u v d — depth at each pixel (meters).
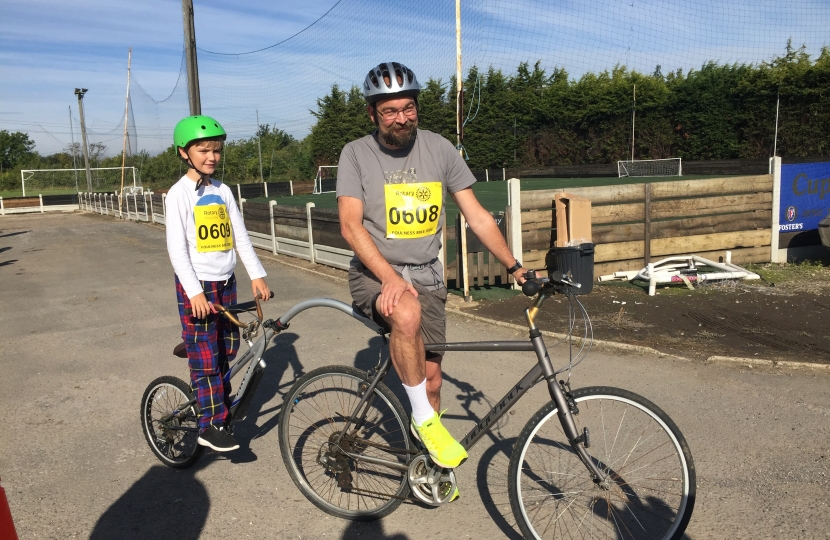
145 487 3.34
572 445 2.48
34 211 34.56
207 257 3.29
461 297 7.33
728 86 30.33
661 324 6.00
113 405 4.50
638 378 4.58
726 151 30.59
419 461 2.72
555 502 2.66
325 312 7.00
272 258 11.36
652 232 8.16
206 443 3.27
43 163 60.31
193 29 11.97
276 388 4.74
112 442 3.90
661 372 4.70
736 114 29.88
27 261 12.64
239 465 3.56
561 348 5.37
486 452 3.56
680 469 2.45
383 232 2.79
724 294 7.09
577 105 35.81
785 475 3.19
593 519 2.71
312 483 3.19
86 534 2.90
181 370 5.22
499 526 2.88
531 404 4.19
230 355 3.52
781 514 2.86
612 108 34.38
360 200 2.73
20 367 5.42
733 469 3.27
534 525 2.63
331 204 23.72
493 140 37.44
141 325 6.77
